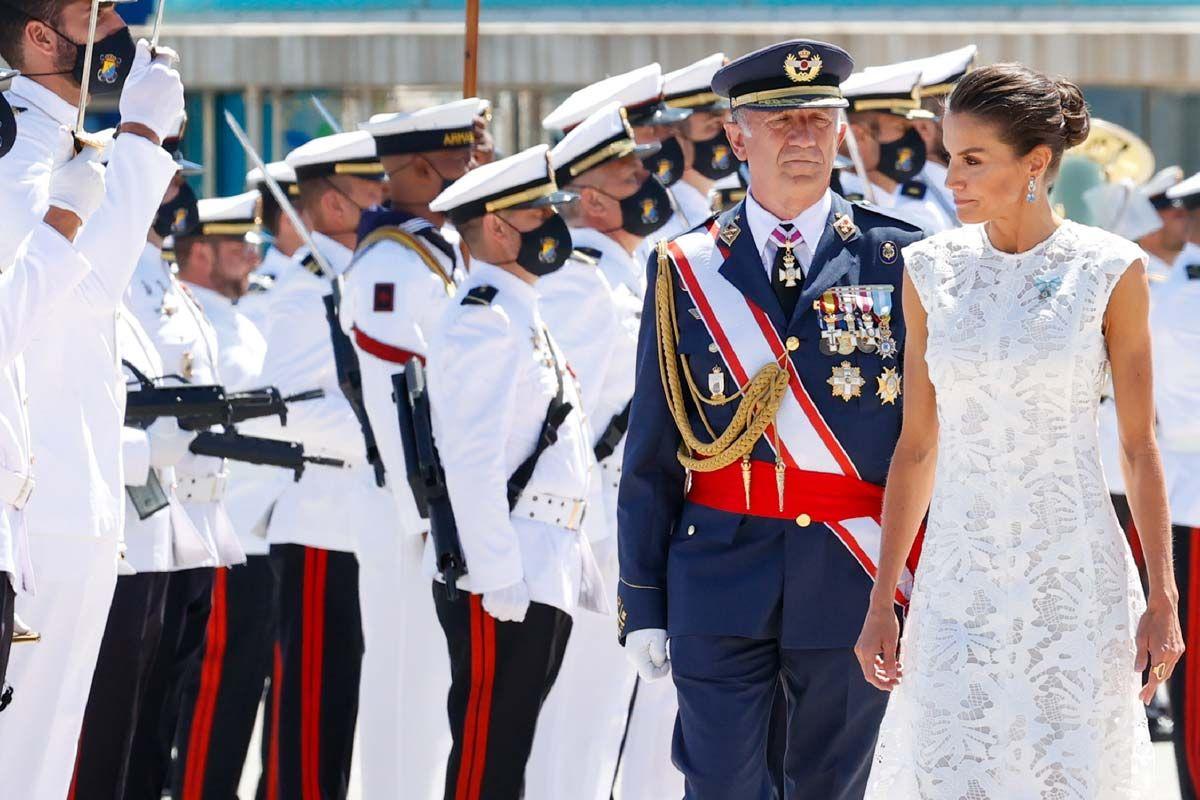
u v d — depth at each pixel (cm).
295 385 1980
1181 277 2320
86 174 1320
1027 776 1248
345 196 2131
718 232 1507
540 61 3612
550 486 1702
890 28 3647
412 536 1823
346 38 3622
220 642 2142
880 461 1458
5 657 1295
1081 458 1258
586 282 1925
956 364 1270
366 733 1855
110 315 1430
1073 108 1273
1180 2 3684
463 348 1658
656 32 3600
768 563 1455
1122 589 1264
